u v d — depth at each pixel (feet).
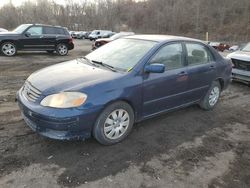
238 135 15.47
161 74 14.58
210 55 18.35
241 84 28.12
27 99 12.44
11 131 13.97
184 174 11.43
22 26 46.06
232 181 11.22
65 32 49.03
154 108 14.85
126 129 13.65
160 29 267.18
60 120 11.30
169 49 15.39
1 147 12.41
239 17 233.55
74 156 12.08
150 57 14.24
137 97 13.55
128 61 14.24
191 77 16.47
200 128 15.99
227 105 20.74
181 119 17.06
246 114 18.97
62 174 10.82
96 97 11.97
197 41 17.53
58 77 12.84
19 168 11.02
